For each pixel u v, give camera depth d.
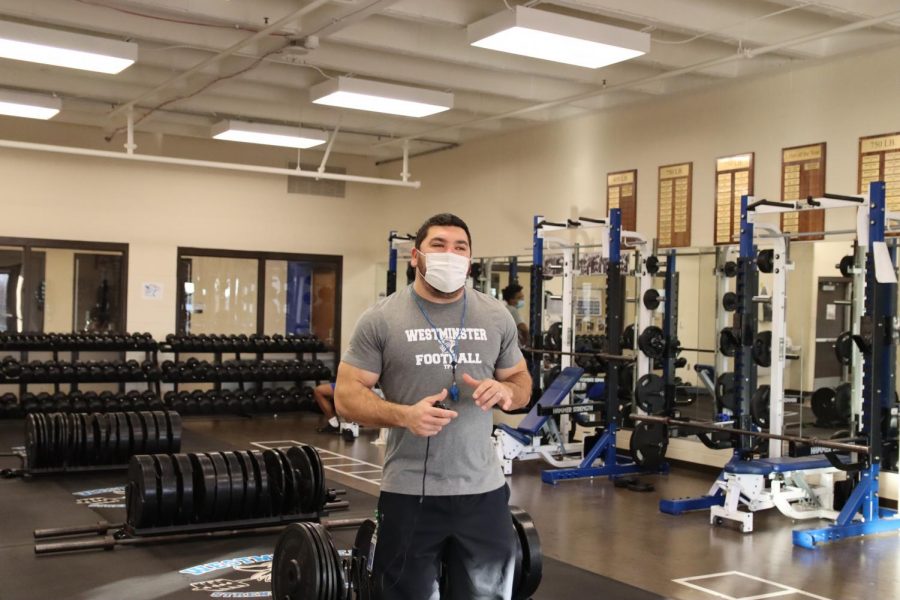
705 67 5.98
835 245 5.96
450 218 2.03
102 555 4.05
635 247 6.79
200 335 9.36
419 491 1.94
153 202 9.61
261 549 4.20
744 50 5.68
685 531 4.81
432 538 1.95
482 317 2.04
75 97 7.93
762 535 4.76
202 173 9.88
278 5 5.51
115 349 8.82
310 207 10.52
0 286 8.95
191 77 7.21
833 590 3.75
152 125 9.14
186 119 8.66
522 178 8.64
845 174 5.90
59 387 9.31
